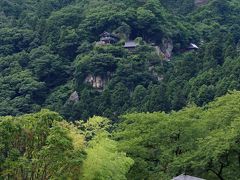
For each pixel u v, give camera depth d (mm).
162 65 146625
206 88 101188
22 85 133875
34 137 36531
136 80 133000
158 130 53812
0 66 147750
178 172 52344
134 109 104938
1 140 34844
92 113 114188
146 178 52094
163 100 103312
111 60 137875
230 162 50938
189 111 60500
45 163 35469
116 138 55500
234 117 53125
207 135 52719
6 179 35469
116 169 40844
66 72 144000
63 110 118000
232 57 119062
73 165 36219
